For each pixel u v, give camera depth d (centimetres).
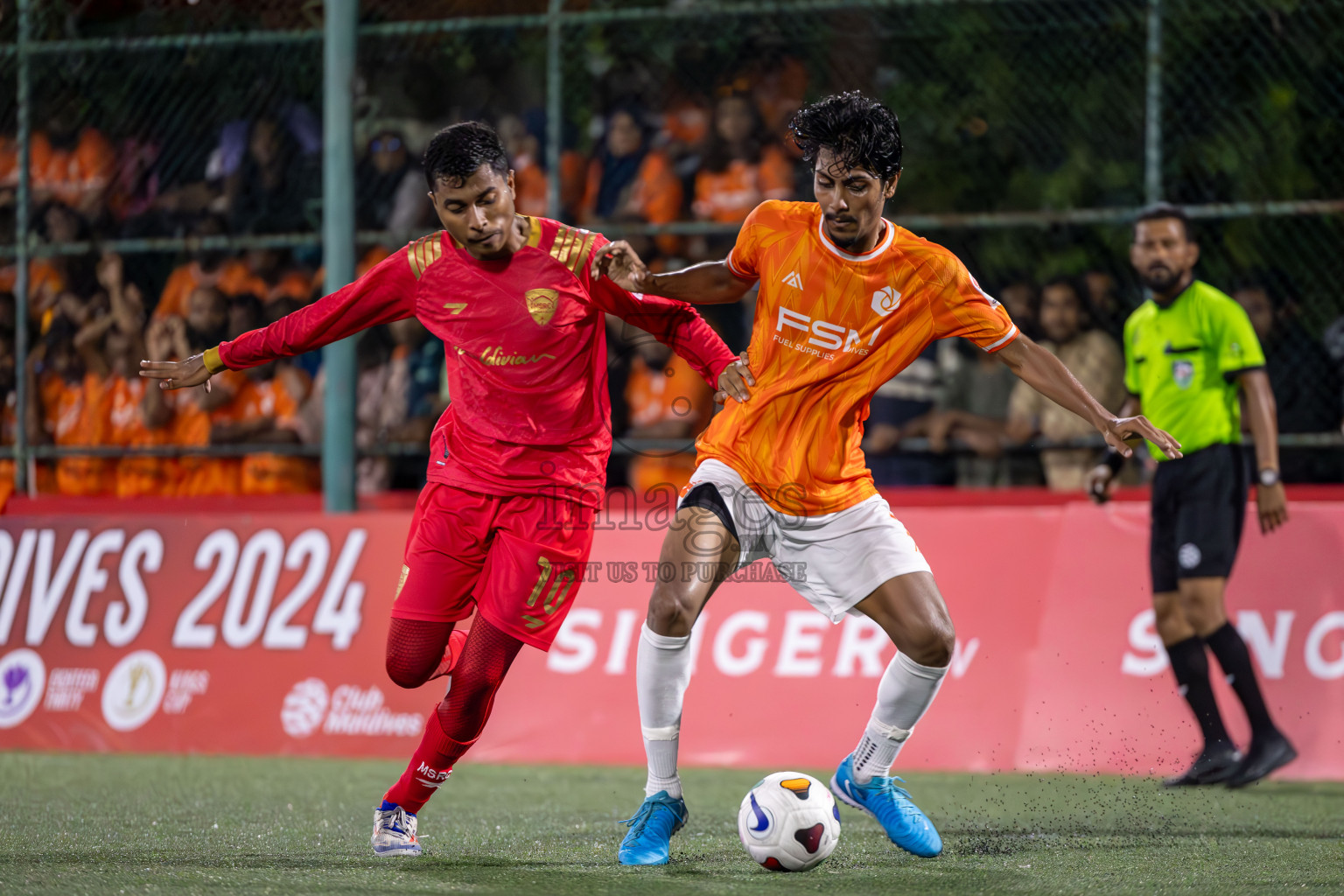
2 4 2634
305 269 2744
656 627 1200
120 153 2717
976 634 2083
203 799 1686
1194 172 2638
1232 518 1933
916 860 1237
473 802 1688
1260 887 1104
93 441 2659
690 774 1994
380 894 1039
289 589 2270
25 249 2519
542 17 2356
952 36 2689
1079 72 2717
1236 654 1905
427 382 2586
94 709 2283
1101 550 2080
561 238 1228
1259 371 1933
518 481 1214
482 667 1212
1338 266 2502
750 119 2752
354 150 2303
